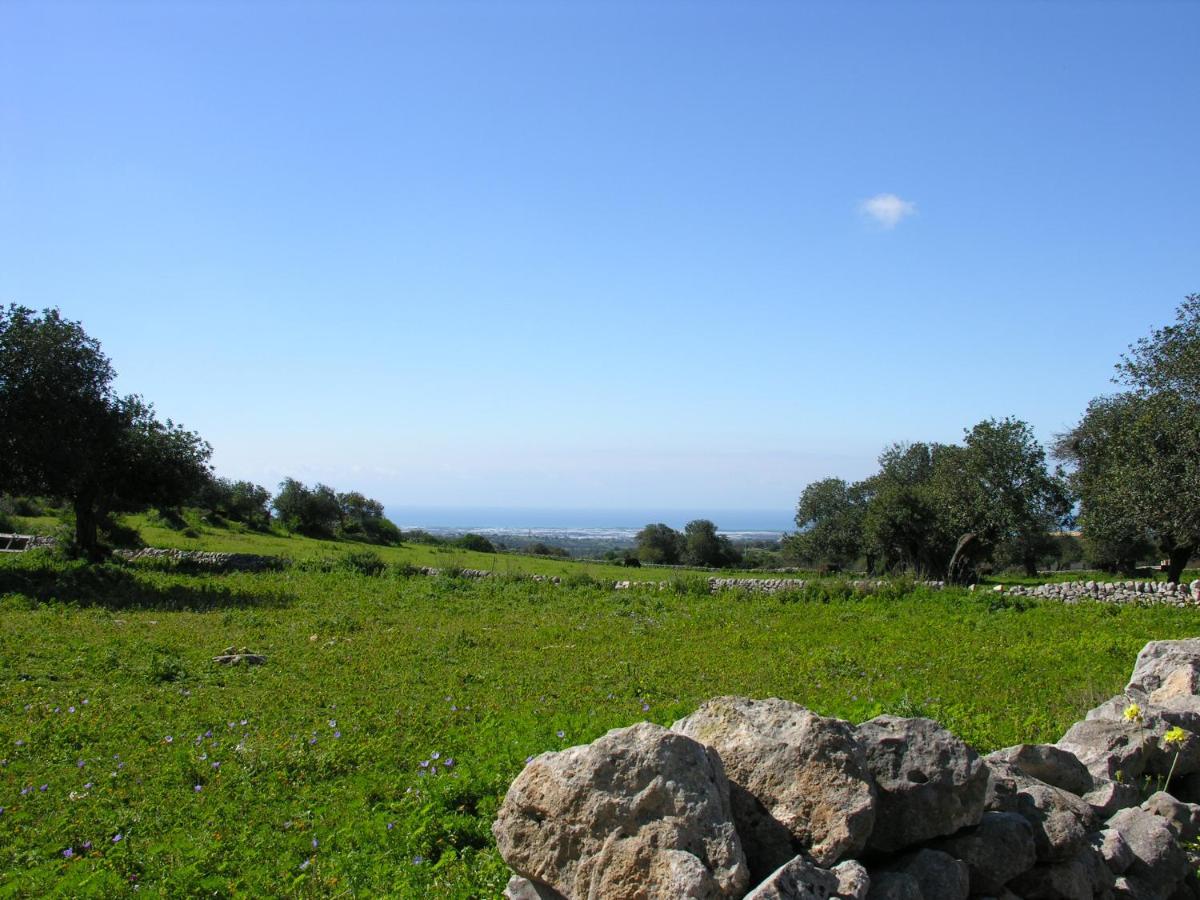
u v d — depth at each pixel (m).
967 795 4.83
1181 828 6.04
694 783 4.28
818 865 4.31
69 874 6.41
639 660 16.20
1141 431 29.66
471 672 14.78
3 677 13.69
